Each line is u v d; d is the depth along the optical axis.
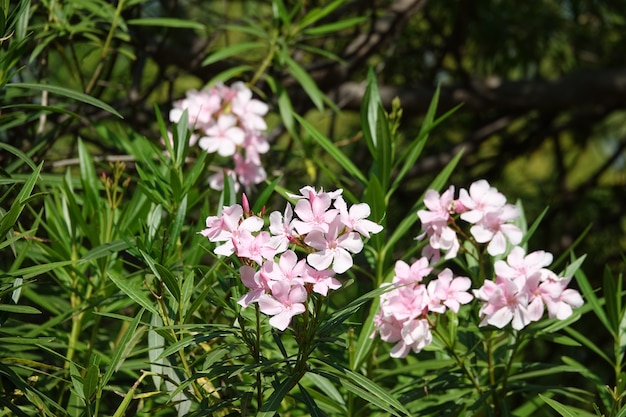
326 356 1.45
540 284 1.38
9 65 1.50
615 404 1.41
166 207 1.48
